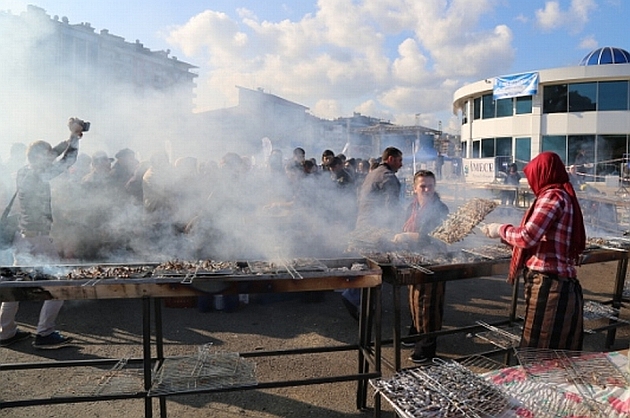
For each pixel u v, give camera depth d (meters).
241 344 4.16
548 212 2.49
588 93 22.53
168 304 5.17
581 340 2.61
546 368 1.94
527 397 1.73
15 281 2.63
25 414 2.97
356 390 3.38
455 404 1.65
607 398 1.69
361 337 3.29
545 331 2.55
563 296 2.53
